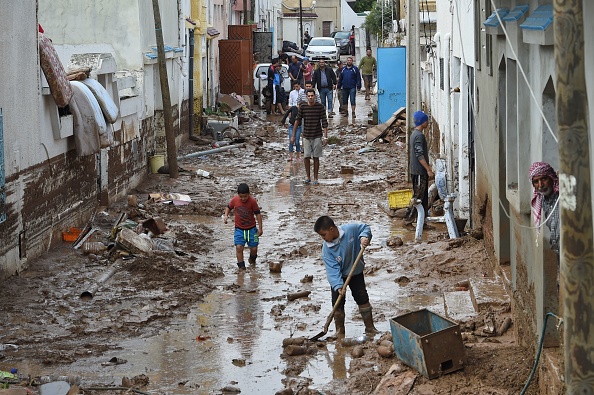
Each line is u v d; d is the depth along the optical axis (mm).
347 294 14633
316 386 10648
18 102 15047
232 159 31406
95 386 10617
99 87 19750
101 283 14906
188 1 37312
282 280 15656
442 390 9867
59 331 12688
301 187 25406
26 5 15344
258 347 12133
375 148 32750
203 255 17562
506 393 9617
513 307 11766
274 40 80312
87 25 26578
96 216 20156
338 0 109250
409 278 15328
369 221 20516
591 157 7352
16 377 10742
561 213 5559
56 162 17297
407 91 24641
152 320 13344
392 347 11312
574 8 5352
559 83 5430
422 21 30812
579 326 5535
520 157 10484
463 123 18625
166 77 26484
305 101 26234
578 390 5559
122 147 23234
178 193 24250
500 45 12234
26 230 15641
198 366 11406
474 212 17766
